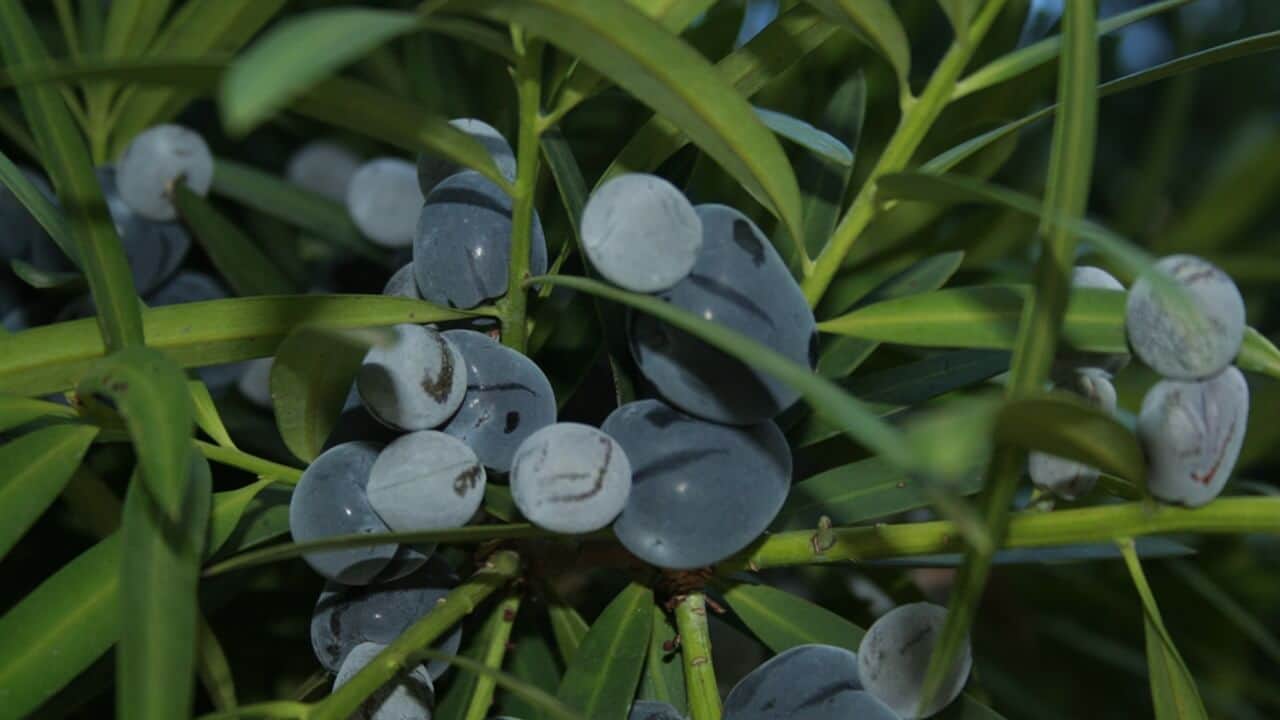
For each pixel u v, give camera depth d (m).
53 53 0.40
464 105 0.37
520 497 0.26
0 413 0.27
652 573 0.29
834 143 0.29
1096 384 0.28
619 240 0.25
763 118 0.29
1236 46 0.28
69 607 0.26
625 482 0.26
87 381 0.24
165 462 0.24
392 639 0.28
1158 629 0.27
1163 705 0.28
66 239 0.29
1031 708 0.41
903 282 0.34
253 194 0.36
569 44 0.24
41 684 0.25
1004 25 0.35
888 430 0.21
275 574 0.34
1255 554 0.41
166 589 0.24
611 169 0.29
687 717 0.29
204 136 0.40
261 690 0.35
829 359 0.31
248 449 0.34
